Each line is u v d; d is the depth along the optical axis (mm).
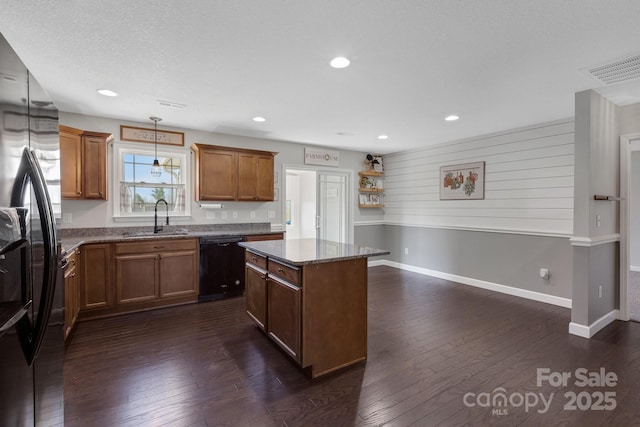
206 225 4613
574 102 3244
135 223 4125
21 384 1179
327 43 2131
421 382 2232
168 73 2611
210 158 4344
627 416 1878
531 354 2633
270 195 4824
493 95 3088
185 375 2314
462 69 2508
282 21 1881
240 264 4273
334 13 1801
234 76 2666
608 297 3303
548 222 4016
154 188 4285
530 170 4188
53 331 1507
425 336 2994
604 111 3152
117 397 2041
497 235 4539
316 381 2250
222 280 4148
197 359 2553
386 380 2260
